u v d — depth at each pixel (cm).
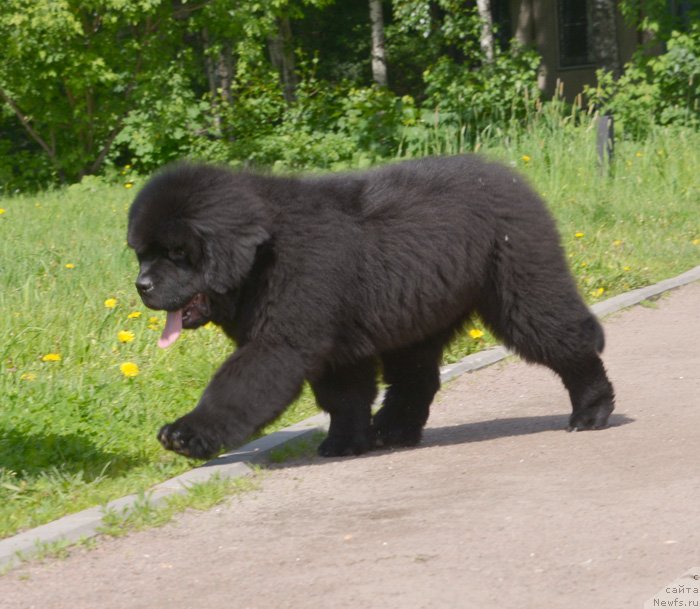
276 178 790
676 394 932
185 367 1038
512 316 836
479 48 3378
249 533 645
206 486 722
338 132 2659
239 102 2850
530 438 830
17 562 615
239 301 769
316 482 745
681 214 1834
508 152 2162
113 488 743
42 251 1508
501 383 1041
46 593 571
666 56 2605
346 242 776
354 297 784
